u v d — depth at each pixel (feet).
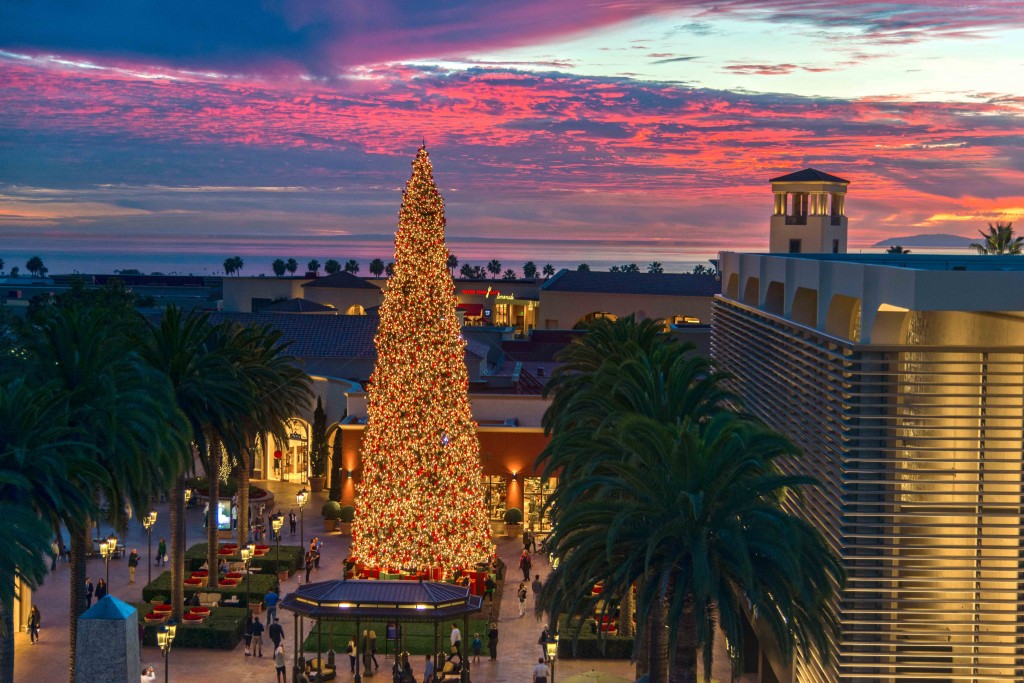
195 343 149.79
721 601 83.87
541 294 359.25
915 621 88.28
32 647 136.46
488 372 253.85
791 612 83.30
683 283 356.38
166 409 131.34
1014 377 87.97
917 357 90.02
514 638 145.69
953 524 88.07
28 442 108.06
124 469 117.39
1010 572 88.22
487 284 472.44
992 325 96.07
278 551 168.45
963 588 88.22
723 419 93.20
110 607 96.43
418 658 139.13
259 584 158.61
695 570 81.76
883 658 88.53
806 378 105.19
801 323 113.50
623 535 87.86
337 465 204.95
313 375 236.22
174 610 143.33
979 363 87.04
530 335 299.58
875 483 88.74
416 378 157.99
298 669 124.26
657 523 87.45
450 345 159.43
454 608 124.98
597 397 115.85
